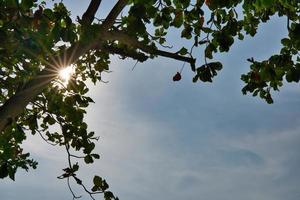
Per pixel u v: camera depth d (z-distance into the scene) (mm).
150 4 5719
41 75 6605
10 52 5387
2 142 8016
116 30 6910
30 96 6664
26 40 5031
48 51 5254
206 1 5754
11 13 4926
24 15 4902
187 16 7145
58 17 4945
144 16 5270
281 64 6734
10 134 8578
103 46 7496
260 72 6910
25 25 4934
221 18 7168
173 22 7188
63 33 4980
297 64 6605
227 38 6562
